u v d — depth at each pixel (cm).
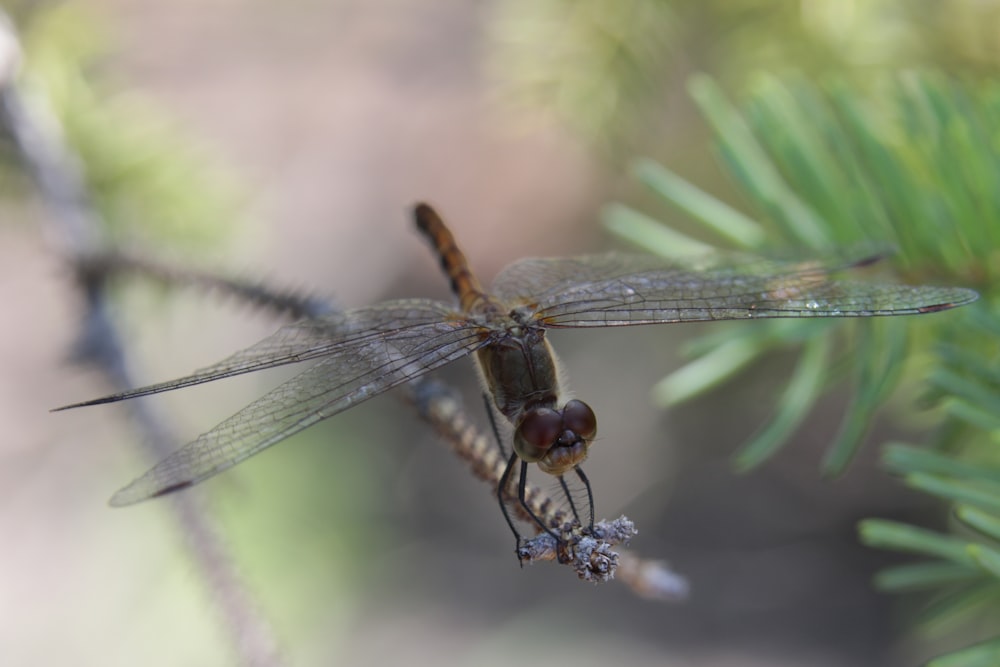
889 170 32
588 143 34
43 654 55
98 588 55
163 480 32
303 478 58
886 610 66
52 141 34
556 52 34
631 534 31
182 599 54
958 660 30
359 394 32
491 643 67
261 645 32
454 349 33
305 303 33
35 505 62
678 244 33
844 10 34
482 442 32
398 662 64
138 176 35
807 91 32
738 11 35
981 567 30
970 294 32
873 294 32
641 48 34
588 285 33
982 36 34
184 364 53
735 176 32
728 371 32
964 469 31
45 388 67
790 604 67
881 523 31
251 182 36
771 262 32
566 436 32
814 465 67
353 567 62
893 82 32
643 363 67
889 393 32
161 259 33
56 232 34
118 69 35
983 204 32
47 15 35
